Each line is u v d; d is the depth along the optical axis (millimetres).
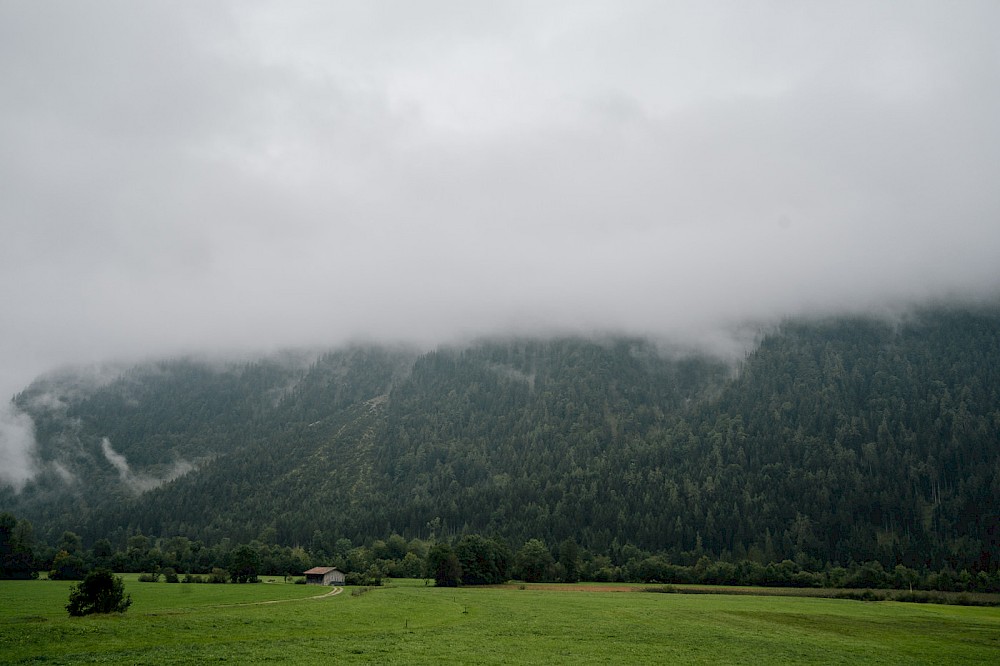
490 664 50250
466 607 94500
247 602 96562
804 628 79062
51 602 87438
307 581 148000
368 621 73625
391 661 49844
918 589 150250
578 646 60688
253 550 152375
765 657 58188
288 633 62500
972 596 133375
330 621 71750
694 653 59000
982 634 76062
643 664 52938
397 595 115500
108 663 46781
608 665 51875
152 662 47250
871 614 96000
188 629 61688
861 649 63688
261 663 47781
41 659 48125
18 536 148875
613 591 138125
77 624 61094
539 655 55281
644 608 98438
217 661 48219
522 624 75750
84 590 69625
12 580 140875
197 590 120438
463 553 149500
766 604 109750
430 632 66688
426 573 148625
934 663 57406
